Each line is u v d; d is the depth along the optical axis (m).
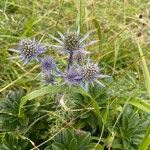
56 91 0.24
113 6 0.40
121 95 0.27
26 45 0.24
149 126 0.24
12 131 0.25
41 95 0.26
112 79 0.29
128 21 0.39
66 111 0.26
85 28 0.36
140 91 0.29
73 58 0.25
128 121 0.26
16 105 0.26
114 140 0.25
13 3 0.38
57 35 0.36
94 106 0.25
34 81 0.32
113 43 0.35
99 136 0.26
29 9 0.39
